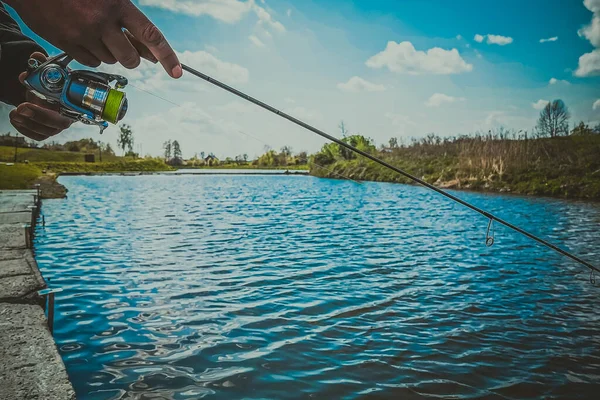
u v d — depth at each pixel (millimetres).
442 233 6203
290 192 14906
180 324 2594
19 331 1807
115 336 2404
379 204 10586
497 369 2090
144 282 3518
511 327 2633
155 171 40781
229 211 9102
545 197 11836
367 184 18625
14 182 13055
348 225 6996
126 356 2152
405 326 2615
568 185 12133
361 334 2479
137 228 6594
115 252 4758
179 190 16000
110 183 20844
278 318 2709
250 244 5277
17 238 3932
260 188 17156
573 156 14188
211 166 49750
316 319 2705
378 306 2973
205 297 3119
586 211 8766
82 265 4129
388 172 19641
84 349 2234
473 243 5422
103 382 1890
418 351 2268
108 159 44156
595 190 11469
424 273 3906
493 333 2531
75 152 42156
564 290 3430
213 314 2770
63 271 3889
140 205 10383
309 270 3965
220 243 5352
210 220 7617
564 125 18656
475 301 3125
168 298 3098
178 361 2104
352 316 2770
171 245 5207
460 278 3754
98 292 3229
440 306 3004
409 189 15422
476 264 4293
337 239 5672
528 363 2156
